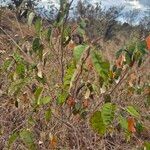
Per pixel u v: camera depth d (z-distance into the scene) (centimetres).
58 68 319
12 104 322
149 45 241
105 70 222
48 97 270
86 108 292
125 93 339
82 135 288
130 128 236
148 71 387
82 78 295
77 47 216
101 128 221
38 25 285
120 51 261
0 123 309
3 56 379
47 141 288
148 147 241
